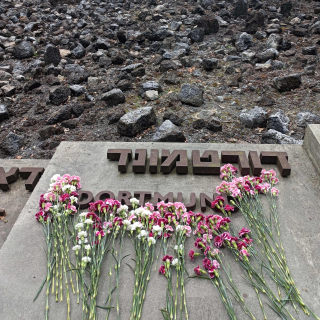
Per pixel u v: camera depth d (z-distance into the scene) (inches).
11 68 121.1
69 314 38.4
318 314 37.5
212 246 45.3
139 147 62.6
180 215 47.6
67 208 48.9
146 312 38.4
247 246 43.9
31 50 130.5
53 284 41.1
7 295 40.3
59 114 86.5
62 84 106.2
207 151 58.8
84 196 52.7
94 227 46.6
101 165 59.0
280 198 51.5
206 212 49.9
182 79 102.6
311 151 58.7
